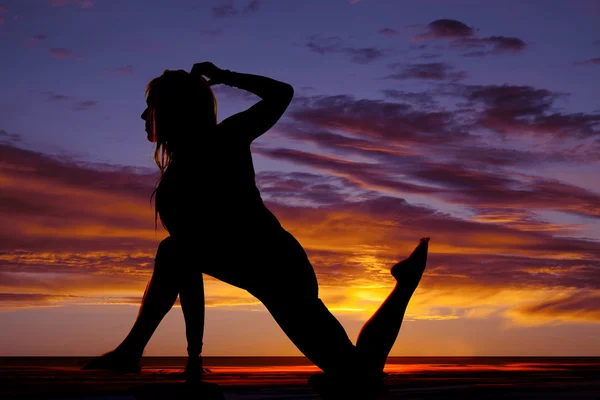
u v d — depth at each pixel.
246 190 1.96
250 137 2.02
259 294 1.93
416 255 2.03
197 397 2.28
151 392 2.30
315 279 1.97
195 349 2.24
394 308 2.00
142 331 2.05
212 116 2.06
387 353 1.97
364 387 1.93
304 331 1.91
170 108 2.00
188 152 1.97
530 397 3.01
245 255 1.90
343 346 1.93
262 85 2.06
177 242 1.98
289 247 1.94
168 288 2.04
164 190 1.96
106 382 3.63
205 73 2.11
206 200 1.91
